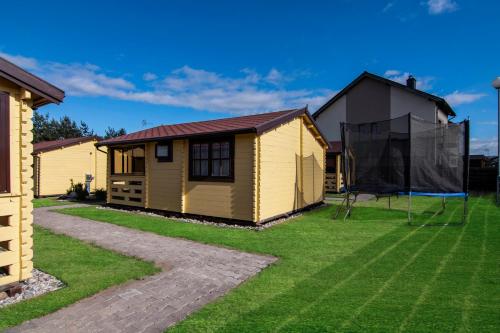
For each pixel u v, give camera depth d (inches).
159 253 216.8
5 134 149.5
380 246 230.4
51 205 491.5
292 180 383.9
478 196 558.9
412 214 369.1
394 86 803.4
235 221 330.0
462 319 117.8
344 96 888.3
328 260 198.4
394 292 145.4
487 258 195.8
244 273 176.9
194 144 365.7
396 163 370.0
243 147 324.8
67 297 142.9
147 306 135.3
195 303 138.3
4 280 148.2
